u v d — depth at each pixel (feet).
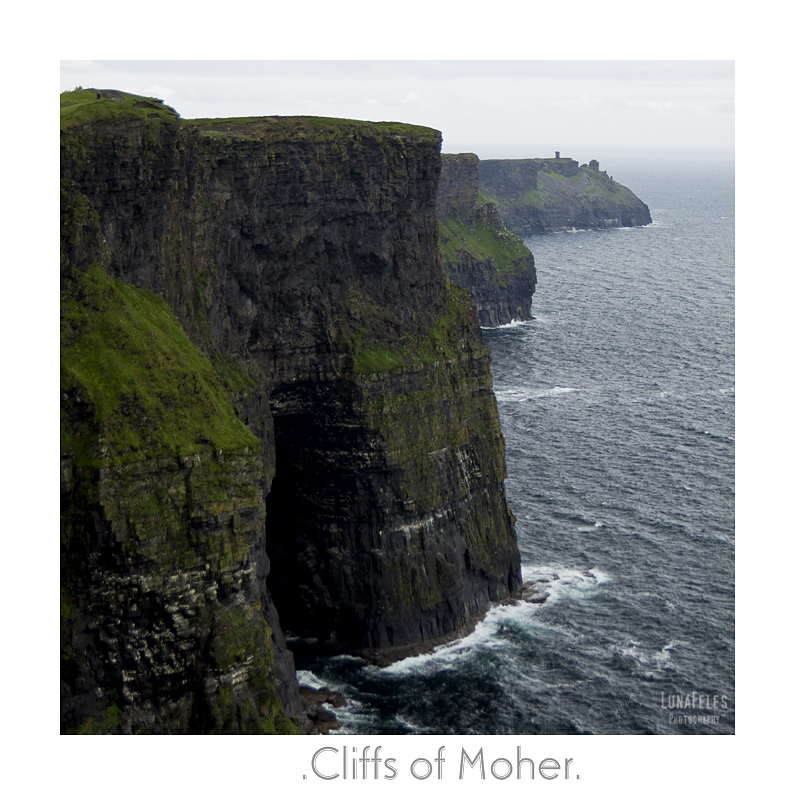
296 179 312.50
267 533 345.92
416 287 353.92
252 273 308.81
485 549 353.72
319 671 314.14
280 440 338.54
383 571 329.31
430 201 357.20
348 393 328.70
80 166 236.84
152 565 232.73
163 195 261.65
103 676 231.09
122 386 233.35
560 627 337.72
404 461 332.19
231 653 239.30
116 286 246.88
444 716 288.92
